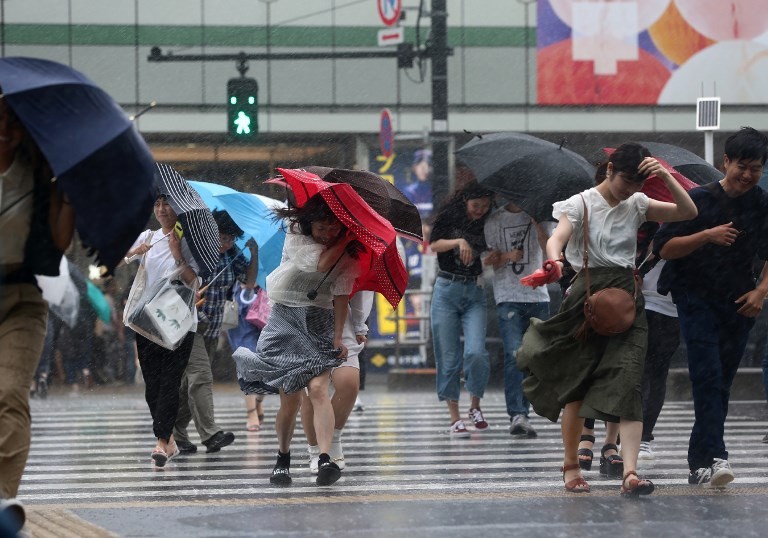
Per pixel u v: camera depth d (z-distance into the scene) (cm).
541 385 1639
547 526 1320
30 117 1111
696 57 5666
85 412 3356
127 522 1379
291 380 1781
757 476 1852
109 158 1114
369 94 5697
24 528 1292
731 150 1666
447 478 1889
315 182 1689
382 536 1259
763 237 1692
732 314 1717
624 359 1582
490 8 5688
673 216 1622
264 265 2461
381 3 5694
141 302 2044
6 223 1151
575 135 5725
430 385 4284
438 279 2630
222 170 5734
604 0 5659
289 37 5709
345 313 1778
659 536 1256
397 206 1917
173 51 5688
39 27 5644
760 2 5653
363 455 2212
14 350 1149
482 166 2542
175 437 2294
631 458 1581
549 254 1564
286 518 1402
